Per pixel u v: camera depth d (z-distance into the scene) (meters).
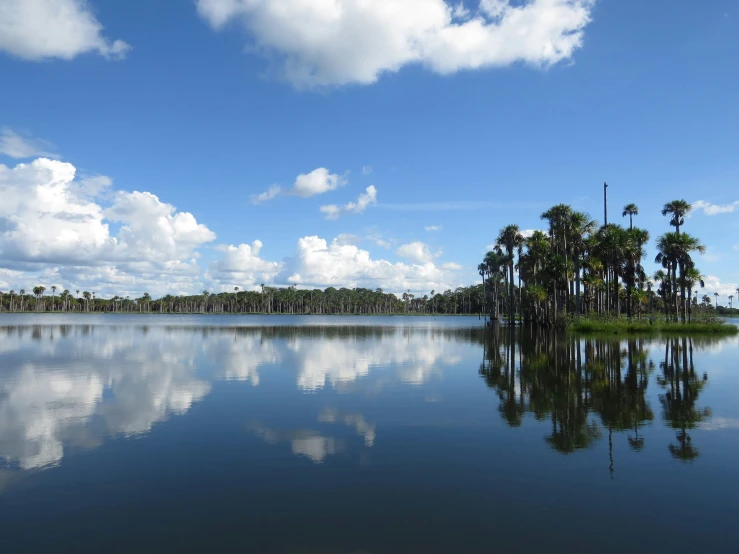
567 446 11.77
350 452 11.34
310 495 8.84
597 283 68.94
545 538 7.26
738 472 9.99
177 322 102.94
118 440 12.27
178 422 14.09
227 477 9.73
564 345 39.47
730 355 31.39
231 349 36.81
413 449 11.54
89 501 8.61
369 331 66.00
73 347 37.88
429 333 60.56
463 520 7.84
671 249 57.19
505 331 65.19
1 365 26.75
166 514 8.09
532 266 75.12
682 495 8.84
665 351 34.00
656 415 14.91
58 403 16.64
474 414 15.06
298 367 26.25
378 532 7.45
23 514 8.12
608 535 7.35
